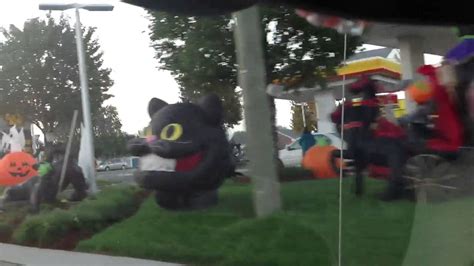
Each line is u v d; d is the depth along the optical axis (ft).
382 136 18.37
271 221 21.52
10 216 33.47
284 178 24.13
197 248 22.79
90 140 36.58
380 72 20.95
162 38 27.48
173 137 25.04
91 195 33.06
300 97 26.91
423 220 13.89
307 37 23.98
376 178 18.63
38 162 39.73
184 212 25.44
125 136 42.57
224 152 25.52
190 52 26.84
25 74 49.16
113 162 41.47
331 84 25.04
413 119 16.25
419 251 13.71
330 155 23.50
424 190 14.16
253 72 23.03
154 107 26.61
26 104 49.83
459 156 13.85
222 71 26.96
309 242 19.74
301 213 20.84
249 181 24.98
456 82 13.97
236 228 22.56
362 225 17.17
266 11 22.95
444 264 13.16
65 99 47.65
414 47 18.37
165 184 25.14
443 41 16.96
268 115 23.44
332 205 19.31
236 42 23.63
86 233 28.27
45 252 27.14
